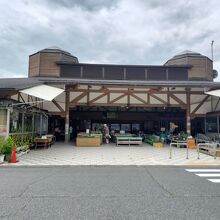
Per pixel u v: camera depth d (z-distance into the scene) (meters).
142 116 20.73
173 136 16.39
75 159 9.38
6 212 3.65
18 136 11.03
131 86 14.40
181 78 21.16
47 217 3.46
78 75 20.72
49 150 12.42
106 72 20.61
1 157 8.52
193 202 4.17
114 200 4.26
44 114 15.53
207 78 22.66
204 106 16.53
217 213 3.64
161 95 16.38
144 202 4.15
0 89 9.19
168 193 4.74
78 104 16.06
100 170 7.46
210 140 15.07
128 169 7.69
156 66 20.78
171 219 3.40
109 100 16.27
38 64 21.73
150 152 11.95
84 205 3.98
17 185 5.36
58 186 5.27
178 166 8.29
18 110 11.15
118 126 21.11
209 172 7.22
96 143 14.70
